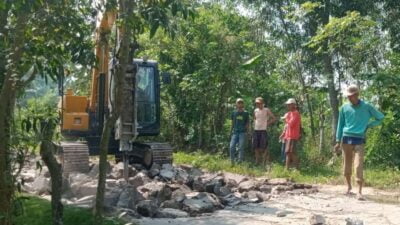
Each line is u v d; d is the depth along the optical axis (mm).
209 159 16359
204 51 19312
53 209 4844
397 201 9562
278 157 18000
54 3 4246
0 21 4414
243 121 15234
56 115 5047
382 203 9352
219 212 8250
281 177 13055
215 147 19125
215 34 19328
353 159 10477
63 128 12297
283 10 18172
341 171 14320
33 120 4789
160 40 19328
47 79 4547
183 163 16109
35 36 4422
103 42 5047
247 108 18797
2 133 4566
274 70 19422
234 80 19266
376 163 14117
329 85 17266
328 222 7449
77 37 4570
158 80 14484
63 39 4555
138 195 8219
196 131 19953
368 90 13656
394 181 12039
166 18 4355
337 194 10391
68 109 12562
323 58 17172
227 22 20266
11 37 4402
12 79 4371
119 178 10336
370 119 10578
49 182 8617
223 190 9578
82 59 4688
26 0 3871
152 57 19719
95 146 12547
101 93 12117
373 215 8141
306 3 15891
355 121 9820
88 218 6000
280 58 18984
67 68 4902
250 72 19328
